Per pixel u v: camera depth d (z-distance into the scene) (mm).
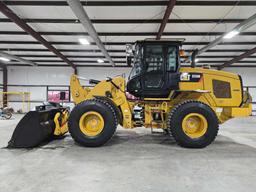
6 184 2641
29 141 4402
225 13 6934
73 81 5285
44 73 15383
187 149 4422
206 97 5031
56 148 4434
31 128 4410
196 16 7168
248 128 7734
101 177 2877
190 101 4648
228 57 12664
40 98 15344
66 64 14922
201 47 10547
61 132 5199
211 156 3896
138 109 5098
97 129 4641
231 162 3547
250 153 4117
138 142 5078
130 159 3689
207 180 2787
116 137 5707
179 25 7910
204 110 4531
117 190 2490
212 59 13141
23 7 6582
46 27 8203
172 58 4992
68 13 7016
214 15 7082
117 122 4734
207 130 4516
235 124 9102
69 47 10938
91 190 2488
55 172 3049
